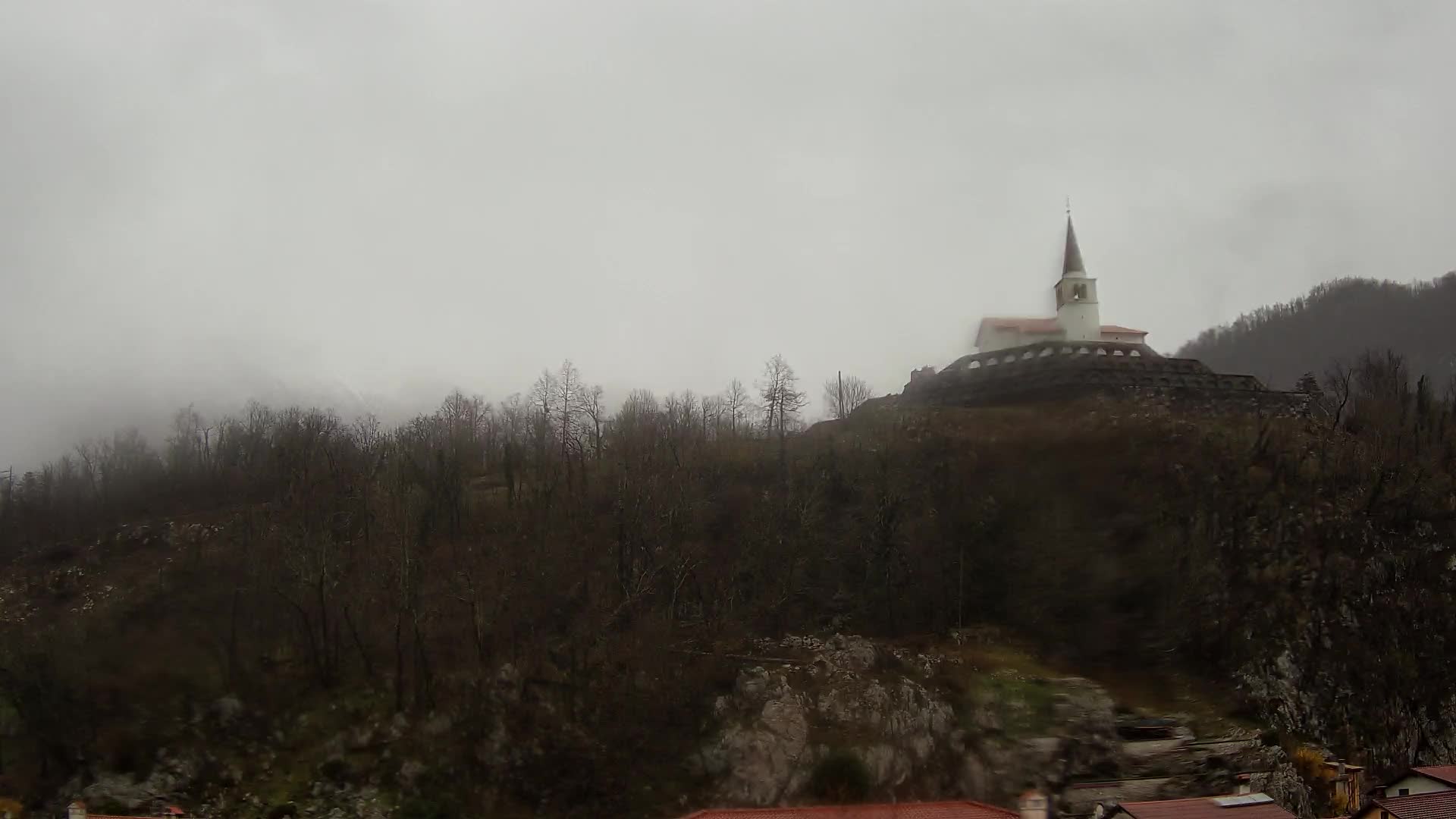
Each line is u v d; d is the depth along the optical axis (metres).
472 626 107.69
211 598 115.88
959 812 71.44
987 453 134.62
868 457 137.50
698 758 97.38
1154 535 118.56
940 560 120.44
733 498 132.62
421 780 94.00
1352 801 90.88
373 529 124.06
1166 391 153.38
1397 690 105.44
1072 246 192.38
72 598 124.19
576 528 124.44
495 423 189.50
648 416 176.00
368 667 103.00
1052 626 113.00
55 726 95.38
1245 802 70.62
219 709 98.94
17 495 167.25
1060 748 94.25
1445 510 120.00
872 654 106.50
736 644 109.44
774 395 173.38
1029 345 171.50
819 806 81.06
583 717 100.44
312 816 89.94
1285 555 113.88
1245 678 104.25
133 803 90.56
